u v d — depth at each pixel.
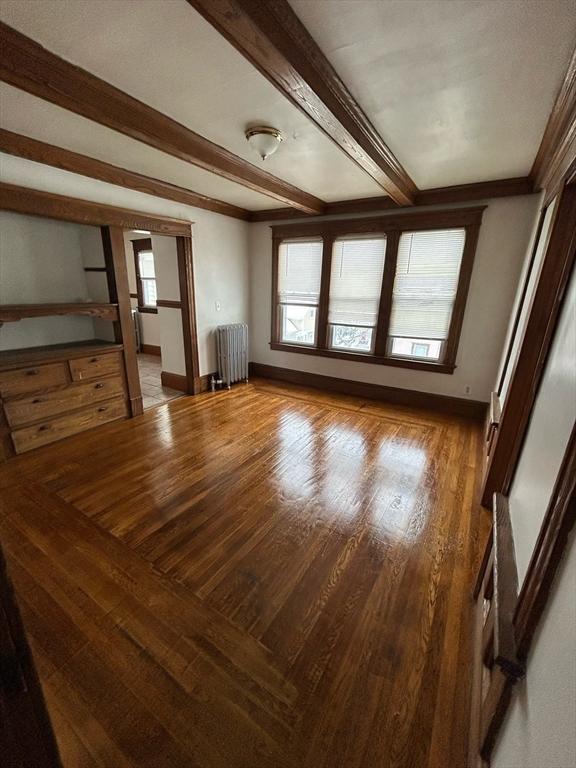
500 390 2.93
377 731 1.15
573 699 0.48
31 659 0.46
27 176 2.60
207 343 4.65
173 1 1.25
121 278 3.40
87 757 1.08
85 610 1.55
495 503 1.53
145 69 1.64
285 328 5.11
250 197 4.03
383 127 2.16
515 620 0.84
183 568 1.79
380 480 2.62
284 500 2.36
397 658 1.38
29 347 3.27
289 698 1.24
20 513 2.19
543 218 2.47
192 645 1.41
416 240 3.80
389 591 1.68
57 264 3.34
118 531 2.04
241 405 4.23
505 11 1.25
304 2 1.23
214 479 2.60
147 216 3.50
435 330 3.94
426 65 1.56
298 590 1.68
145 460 2.87
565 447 0.81
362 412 4.03
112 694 1.24
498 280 3.48
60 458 2.88
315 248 4.53
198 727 1.16
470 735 1.11
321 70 1.56
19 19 1.33
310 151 2.57
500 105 1.88
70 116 2.09
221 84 1.76
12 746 0.46
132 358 3.68
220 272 4.62
